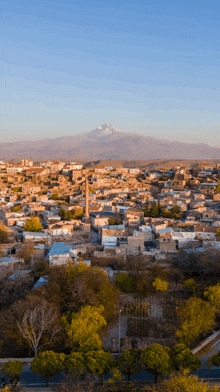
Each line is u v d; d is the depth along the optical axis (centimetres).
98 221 17312
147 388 5919
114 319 9312
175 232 15212
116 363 6631
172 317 9475
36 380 6700
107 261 12850
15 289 10000
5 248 13562
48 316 7775
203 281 11681
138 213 18775
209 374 7019
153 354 6494
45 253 13300
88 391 5859
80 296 8925
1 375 6750
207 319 8381
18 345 7944
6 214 18325
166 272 11675
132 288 10881
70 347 7894
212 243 13925
